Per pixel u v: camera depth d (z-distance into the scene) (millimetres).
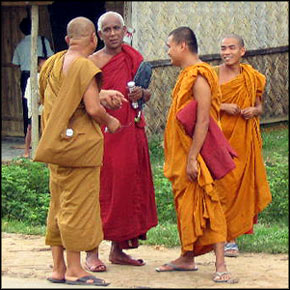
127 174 15383
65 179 13359
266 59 34031
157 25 29688
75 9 31094
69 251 13586
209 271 14938
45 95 13734
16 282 13828
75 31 13695
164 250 17125
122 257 15547
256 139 16891
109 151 15359
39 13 31922
